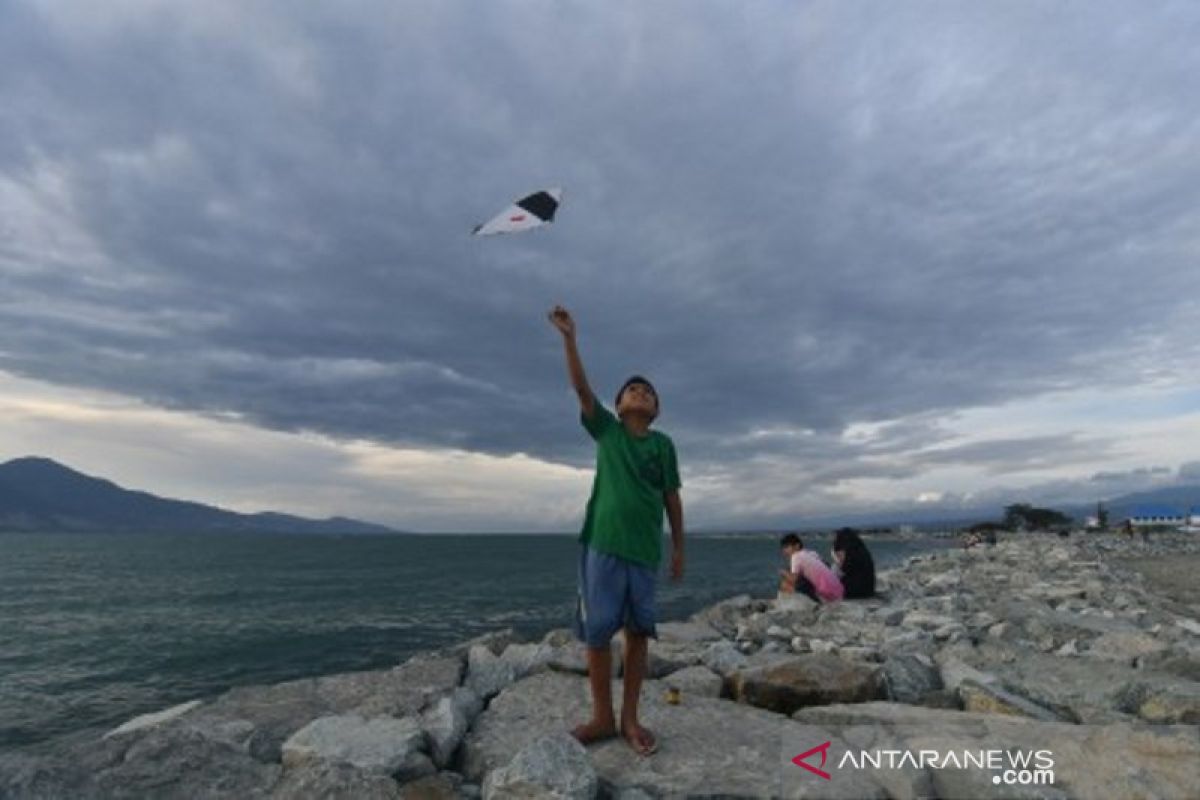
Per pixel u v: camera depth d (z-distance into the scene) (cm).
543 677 608
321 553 7512
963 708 561
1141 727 420
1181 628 950
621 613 436
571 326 427
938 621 948
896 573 2281
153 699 1180
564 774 372
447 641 1681
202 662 1476
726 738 457
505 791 370
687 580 3089
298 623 2020
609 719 454
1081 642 804
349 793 384
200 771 408
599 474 447
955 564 2573
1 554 7625
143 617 2244
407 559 6078
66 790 379
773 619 1032
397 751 442
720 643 771
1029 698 571
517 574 4066
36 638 1831
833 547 1283
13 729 998
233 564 5406
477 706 559
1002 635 880
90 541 14438
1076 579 1738
